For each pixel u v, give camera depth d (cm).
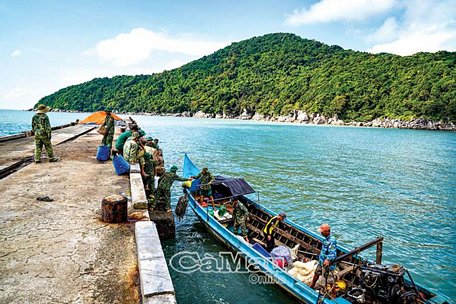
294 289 820
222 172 2578
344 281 848
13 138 2131
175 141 4762
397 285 693
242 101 16412
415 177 2641
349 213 1681
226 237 1098
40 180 1080
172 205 1634
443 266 1152
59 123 7406
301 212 1673
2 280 487
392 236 1402
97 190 990
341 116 12131
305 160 3331
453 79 10594
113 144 2058
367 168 2988
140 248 550
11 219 731
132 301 454
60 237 648
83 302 445
